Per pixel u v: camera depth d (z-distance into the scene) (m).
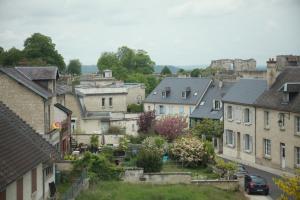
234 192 33.72
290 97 41.22
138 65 128.50
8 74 34.25
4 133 22.14
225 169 36.66
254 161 46.03
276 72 46.09
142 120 55.47
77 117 55.38
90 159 33.59
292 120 40.00
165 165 40.84
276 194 33.53
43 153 23.89
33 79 37.59
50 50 90.31
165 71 133.62
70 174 32.84
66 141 41.84
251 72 69.69
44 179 25.83
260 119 44.97
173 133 52.69
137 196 28.14
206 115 62.75
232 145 49.97
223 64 118.00
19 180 20.62
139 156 36.47
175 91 71.25
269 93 44.97
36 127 34.44
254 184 33.22
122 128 56.66
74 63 140.12
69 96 55.19
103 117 56.84
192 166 40.44
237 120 49.00
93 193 27.27
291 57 59.34
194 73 108.50
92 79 86.62
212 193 31.45
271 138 43.28
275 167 42.75
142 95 80.75
